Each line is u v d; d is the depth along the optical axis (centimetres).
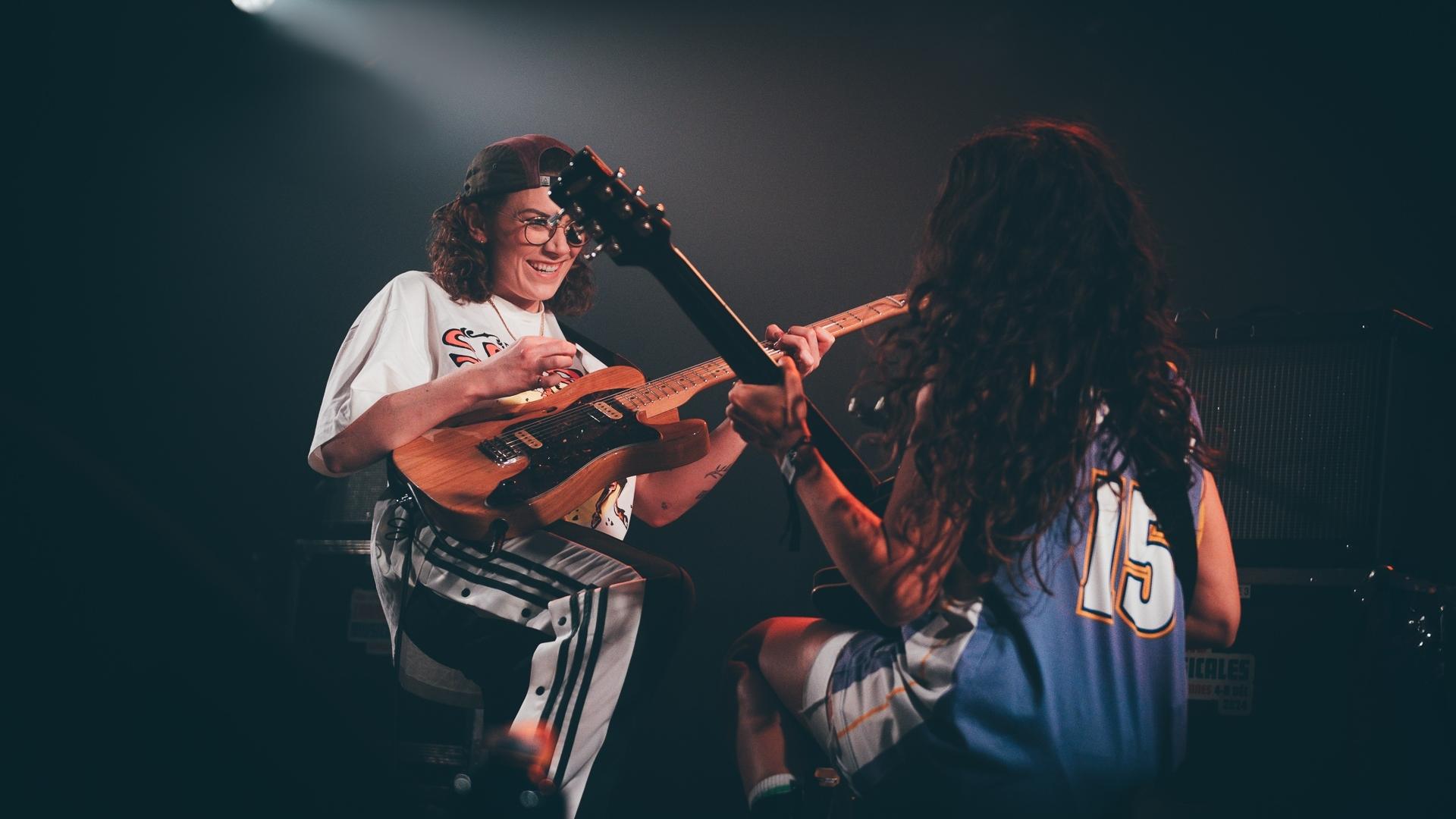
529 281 254
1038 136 166
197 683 264
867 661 160
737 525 444
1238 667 277
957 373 152
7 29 471
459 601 210
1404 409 287
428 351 239
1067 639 149
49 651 266
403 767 289
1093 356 153
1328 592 276
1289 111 436
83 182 489
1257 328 295
